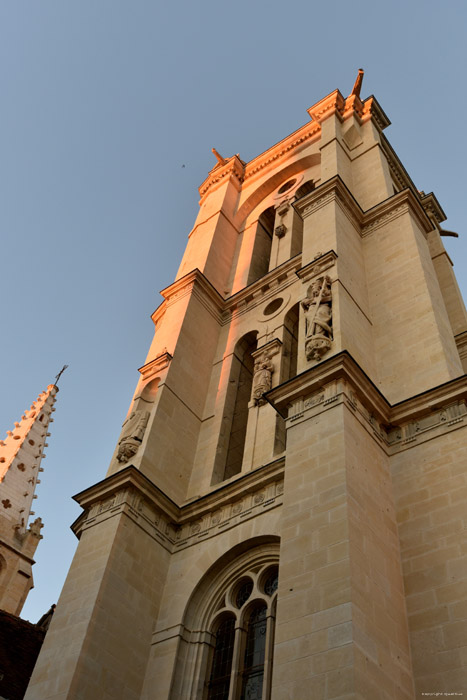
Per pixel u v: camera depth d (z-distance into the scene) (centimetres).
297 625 1455
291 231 3762
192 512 2358
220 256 3841
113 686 1897
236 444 2739
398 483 1850
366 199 3244
